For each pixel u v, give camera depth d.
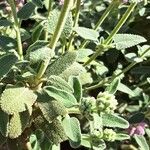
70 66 0.22
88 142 0.24
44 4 0.33
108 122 0.23
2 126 0.22
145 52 0.29
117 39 0.26
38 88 0.22
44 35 0.26
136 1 0.24
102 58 0.35
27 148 0.26
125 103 0.35
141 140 0.29
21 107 0.21
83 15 0.35
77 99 0.22
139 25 0.38
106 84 0.30
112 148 0.32
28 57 0.22
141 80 0.34
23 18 0.26
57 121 0.22
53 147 0.25
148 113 0.32
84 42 0.29
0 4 0.31
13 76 0.23
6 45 0.24
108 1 0.36
